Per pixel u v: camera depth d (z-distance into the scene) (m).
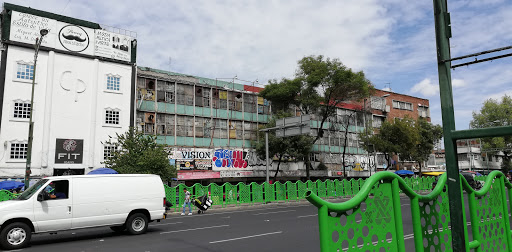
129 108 28.08
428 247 3.80
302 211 20.59
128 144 22.73
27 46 24.48
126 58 28.41
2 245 9.92
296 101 37.41
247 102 36.25
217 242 10.41
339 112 44.06
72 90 25.81
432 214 3.97
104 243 10.72
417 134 39.84
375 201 3.39
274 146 33.06
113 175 12.25
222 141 33.78
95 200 11.62
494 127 2.95
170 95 31.25
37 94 24.55
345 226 3.09
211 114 33.44
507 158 69.75
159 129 30.16
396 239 3.52
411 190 3.67
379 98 49.16
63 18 26.02
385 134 39.88
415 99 55.09
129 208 12.25
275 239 10.73
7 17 24.08
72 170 25.20
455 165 3.22
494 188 4.91
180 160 30.38
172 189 22.23
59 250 9.73
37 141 24.14
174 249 9.50
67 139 25.19
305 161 37.00
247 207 24.97
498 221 4.85
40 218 10.59
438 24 3.40
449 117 3.29
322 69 34.06
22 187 20.64
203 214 20.55
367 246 3.25
